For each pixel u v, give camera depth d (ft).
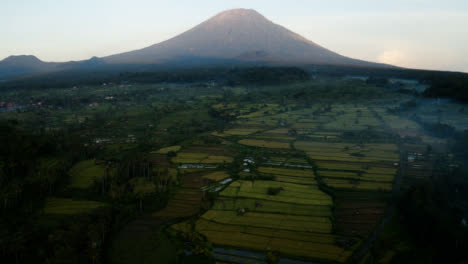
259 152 504.02
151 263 238.68
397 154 474.90
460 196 327.26
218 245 257.14
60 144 513.86
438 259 240.12
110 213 303.27
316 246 253.44
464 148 459.32
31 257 237.25
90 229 267.59
